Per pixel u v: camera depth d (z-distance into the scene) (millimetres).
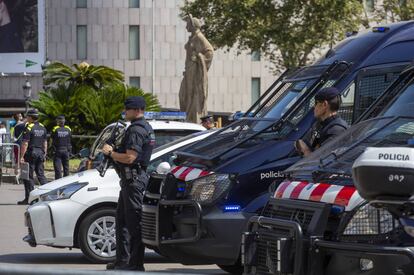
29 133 28203
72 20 91750
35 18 90938
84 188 16031
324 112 12078
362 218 8508
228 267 14430
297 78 14461
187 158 13398
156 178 13953
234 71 93000
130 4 91750
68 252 17953
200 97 43000
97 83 63219
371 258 8203
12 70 91312
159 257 17359
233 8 63656
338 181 9031
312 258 8703
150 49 91875
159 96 92125
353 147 9562
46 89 64312
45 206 15969
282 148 12891
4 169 41219
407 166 7020
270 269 9203
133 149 14016
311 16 63344
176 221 12992
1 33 90938
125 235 14539
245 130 13820
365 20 64438
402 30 13820
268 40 65188
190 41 43344
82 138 51719
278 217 9500
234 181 12672
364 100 13484
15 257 17234
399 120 9766
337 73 13594
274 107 14188
